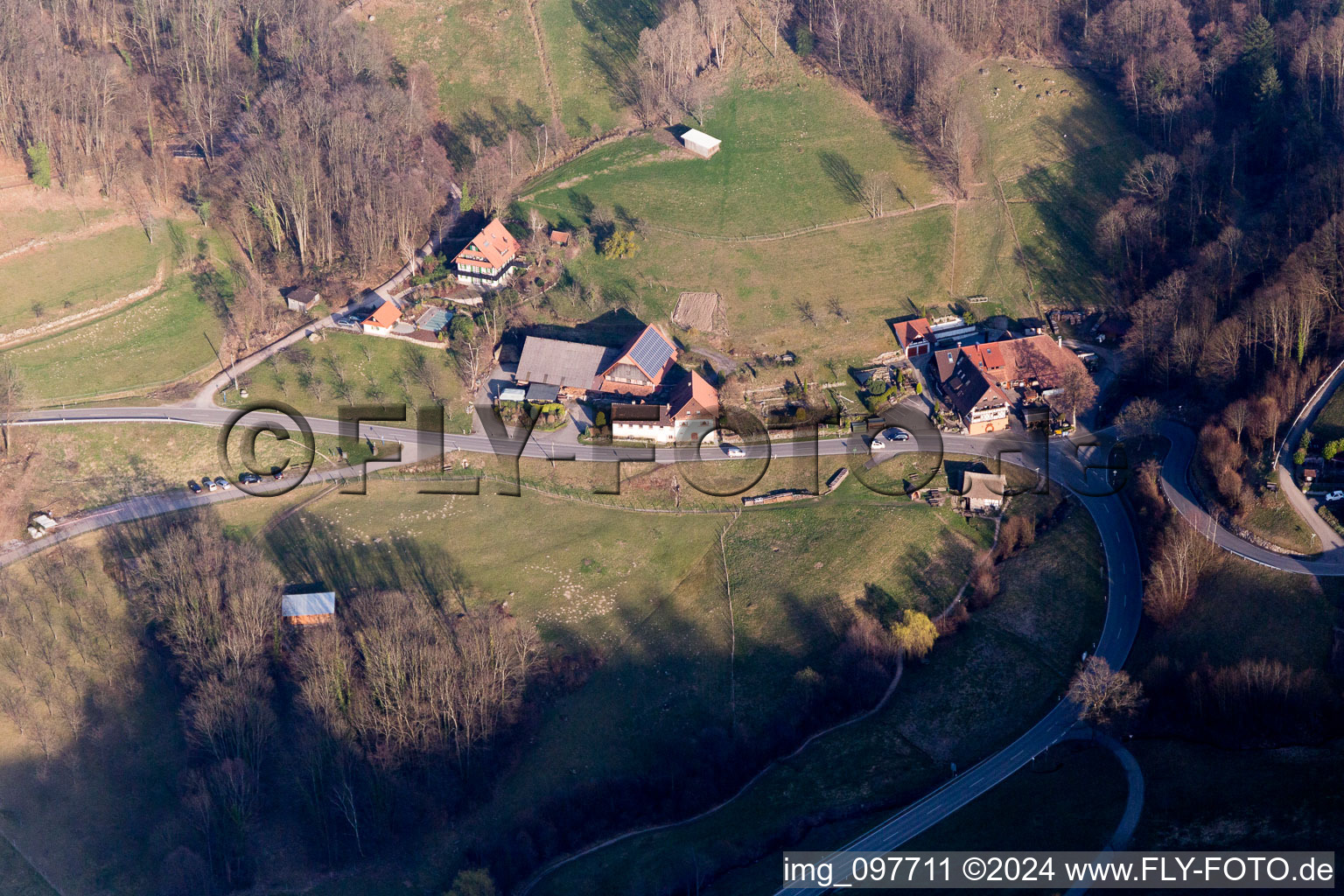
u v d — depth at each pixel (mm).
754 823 143750
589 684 161625
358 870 145875
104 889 147125
